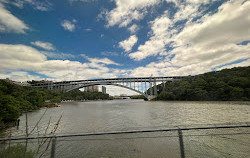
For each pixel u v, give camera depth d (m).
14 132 14.94
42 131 15.28
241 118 21.42
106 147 9.38
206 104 50.44
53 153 4.04
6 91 30.59
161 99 95.38
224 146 8.80
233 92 61.59
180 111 32.62
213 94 68.56
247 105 41.75
